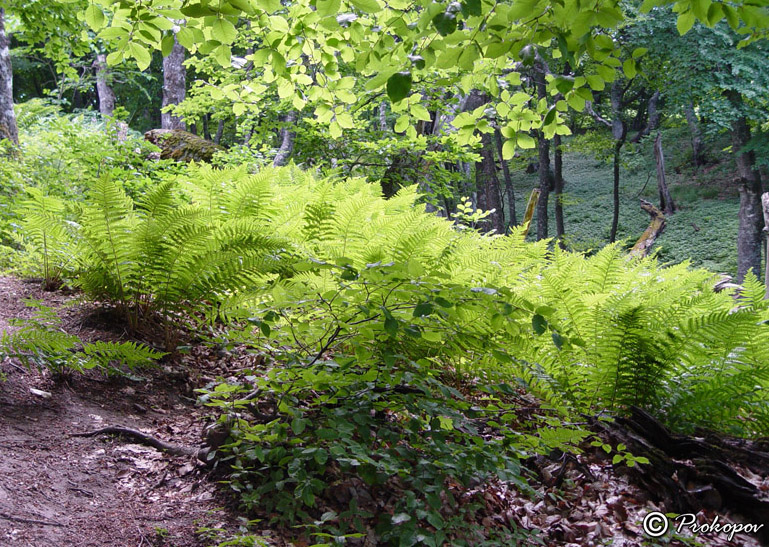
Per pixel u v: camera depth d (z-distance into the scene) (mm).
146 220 4020
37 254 5000
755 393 3857
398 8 3928
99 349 3303
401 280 2756
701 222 23562
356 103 9914
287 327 3041
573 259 4914
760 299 4535
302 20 4035
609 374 3947
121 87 25391
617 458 3117
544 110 4203
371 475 2705
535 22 3137
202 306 4164
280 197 5457
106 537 2262
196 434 3264
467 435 3121
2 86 8328
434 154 9820
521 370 3793
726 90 17094
